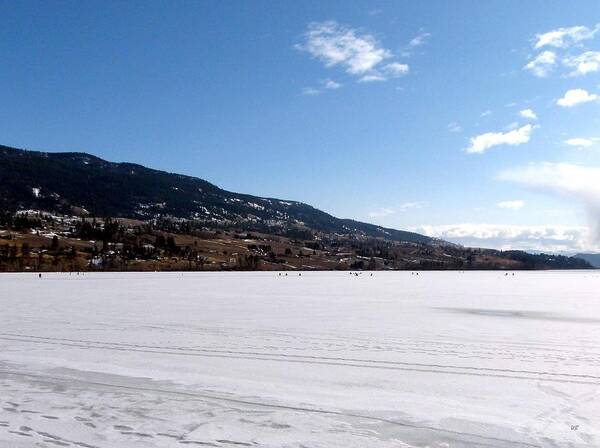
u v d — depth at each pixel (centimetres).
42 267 12025
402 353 1293
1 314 2234
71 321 1978
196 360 1212
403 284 6178
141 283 5756
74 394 920
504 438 706
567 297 3597
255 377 1041
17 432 730
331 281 7131
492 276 11581
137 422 771
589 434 719
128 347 1384
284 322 1959
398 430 737
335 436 715
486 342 1480
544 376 1048
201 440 700
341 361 1201
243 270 15462
